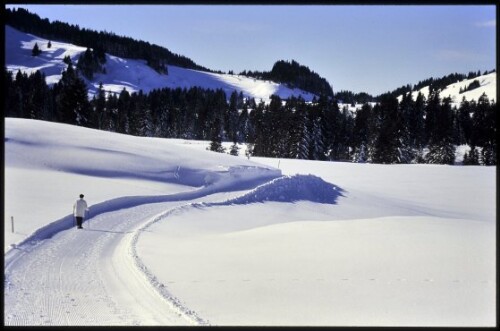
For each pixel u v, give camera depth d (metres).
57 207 22.91
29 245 16.19
